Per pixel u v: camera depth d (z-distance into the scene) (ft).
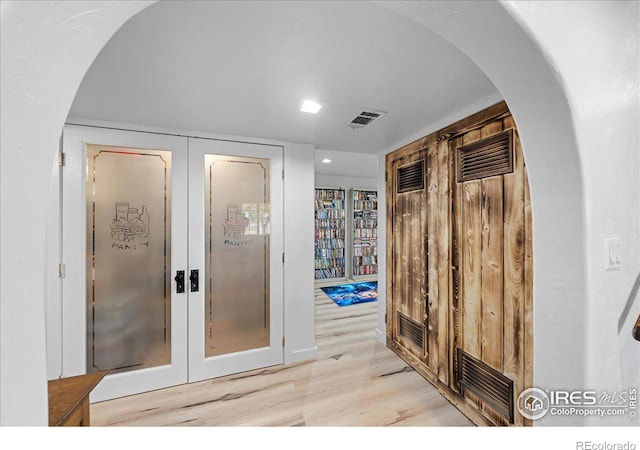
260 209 8.81
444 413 6.66
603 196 2.78
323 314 14.35
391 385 7.81
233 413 6.65
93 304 7.02
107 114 6.64
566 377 2.80
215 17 3.48
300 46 4.10
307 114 6.70
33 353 1.63
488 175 5.96
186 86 5.27
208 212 8.18
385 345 10.41
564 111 2.64
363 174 21.39
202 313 8.04
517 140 5.33
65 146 6.66
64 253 6.66
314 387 7.72
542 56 2.47
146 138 7.41
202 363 8.02
